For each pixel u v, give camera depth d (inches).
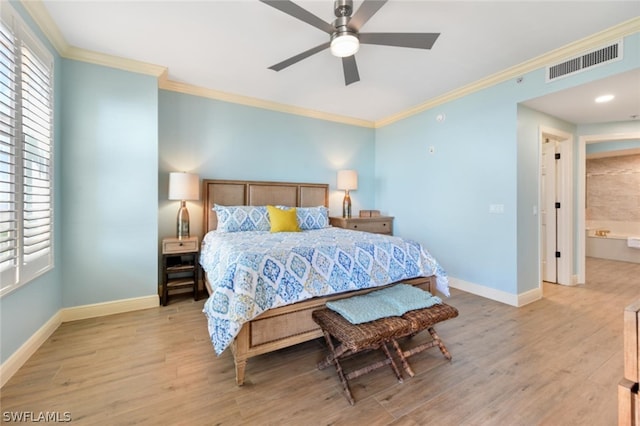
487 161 125.2
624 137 137.3
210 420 54.7
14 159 66.6
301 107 162.1
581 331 93.4
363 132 189.8
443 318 72.5
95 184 102.2
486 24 83.8
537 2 74.3
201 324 97.8
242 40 93.8
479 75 119.3
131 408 57.5
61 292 97.0
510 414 56.6
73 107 98.4
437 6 75.8
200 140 137.2
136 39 92.9
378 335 61.3
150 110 110.9
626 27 83.4
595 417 55.6
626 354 32.1
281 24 85.1
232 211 129.8
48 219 85.8
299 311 74.5
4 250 62.1
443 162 145.8
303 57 80.3
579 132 146.4
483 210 127.5
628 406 31.1
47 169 85.6
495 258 123.0
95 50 99.1
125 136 106.8
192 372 70.2
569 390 63.9
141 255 110.5
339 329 63.6
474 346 83.7
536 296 123.3
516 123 114.6
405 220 170.2
